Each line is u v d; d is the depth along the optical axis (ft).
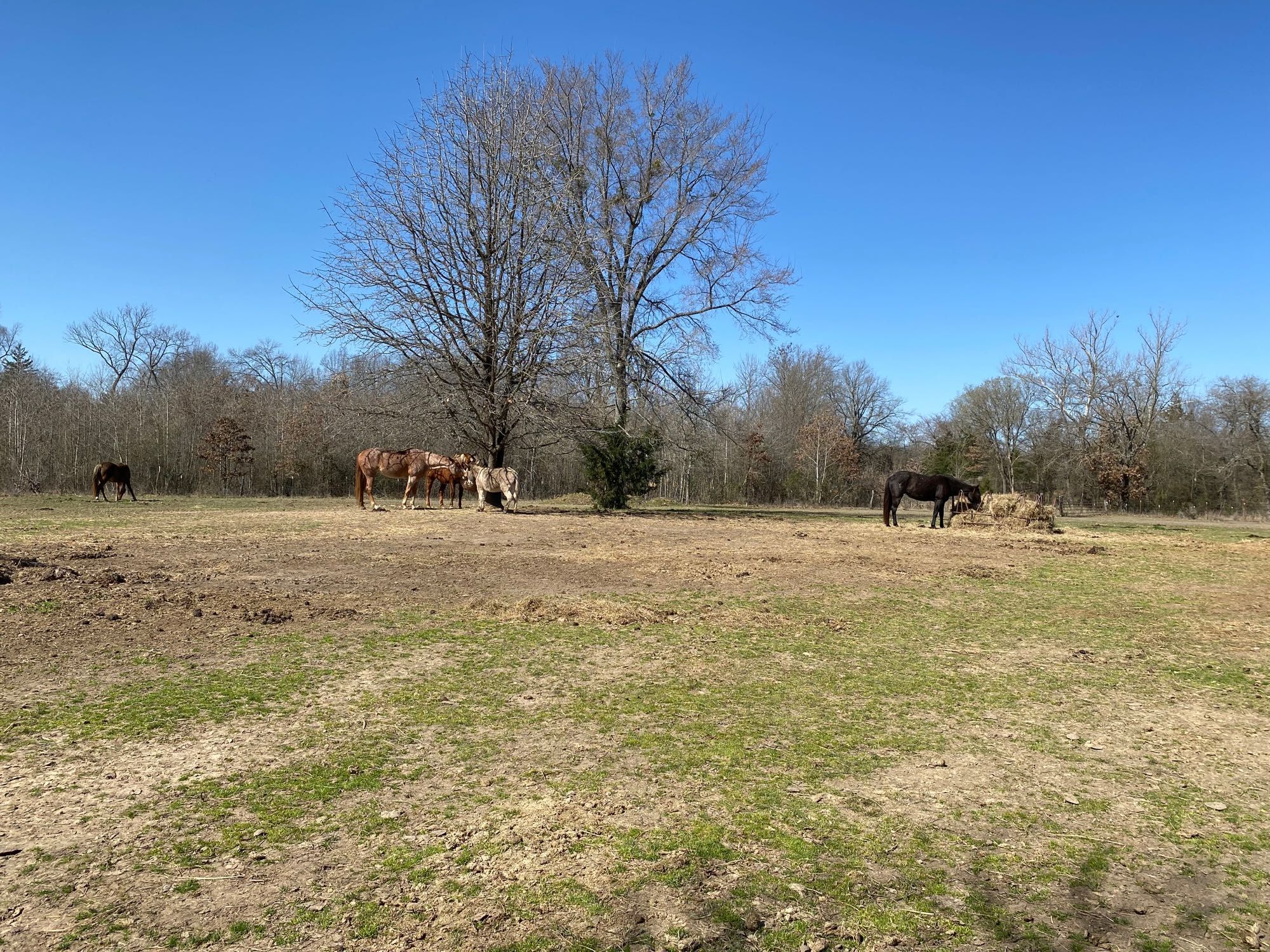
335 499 103.19
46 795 13.46
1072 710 19.72
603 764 15.37
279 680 20.54
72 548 40.73
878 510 129.59
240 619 26.96
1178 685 22.12
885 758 16.14
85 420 126.93
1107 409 151.33
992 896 10.92
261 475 136.36
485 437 88.12
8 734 16.28
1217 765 16.20
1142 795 14.62
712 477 157.89
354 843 11.89
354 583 34.68
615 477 88.07
